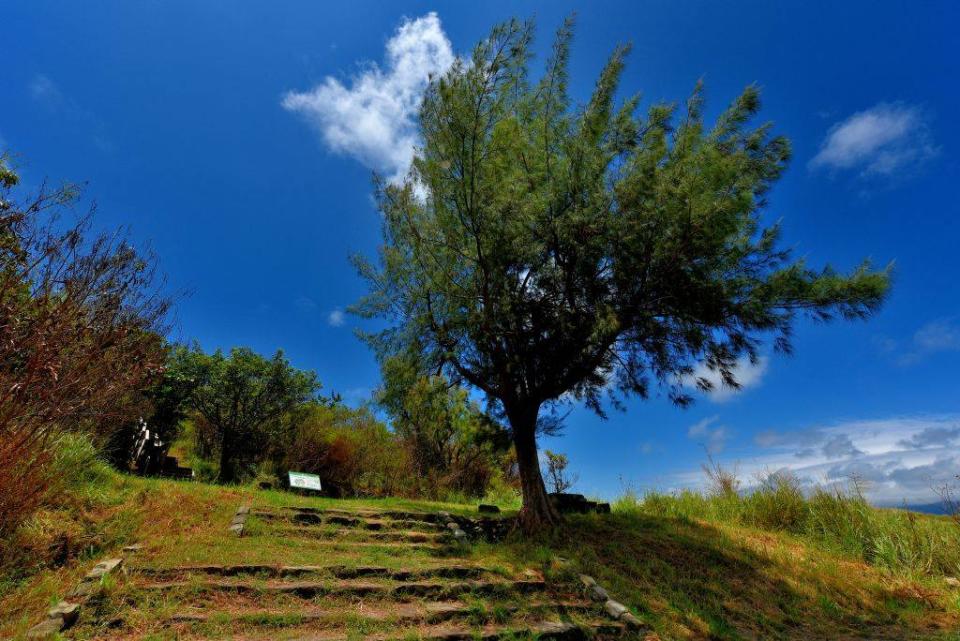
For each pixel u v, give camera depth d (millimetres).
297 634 4480
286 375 16453
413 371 9586
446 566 6484
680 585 7344
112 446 9609
